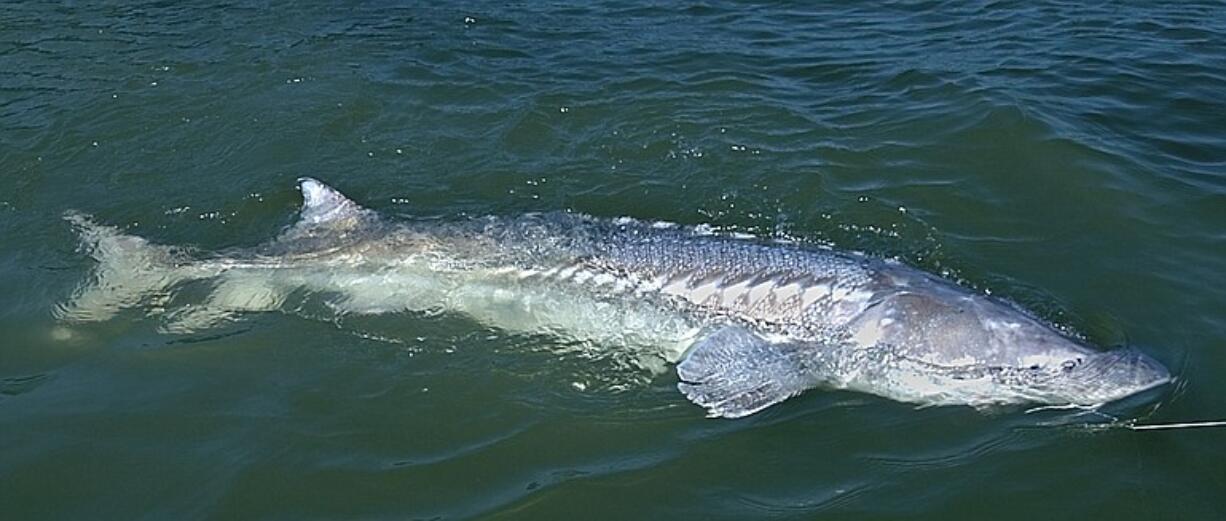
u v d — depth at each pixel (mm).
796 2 5941
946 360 3494
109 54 5301
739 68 5113
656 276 3750
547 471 3320
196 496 3268
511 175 4438
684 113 4754
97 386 3564
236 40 5441
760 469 3309
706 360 3588
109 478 3312
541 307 3773
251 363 3639
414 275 3867
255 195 4352
